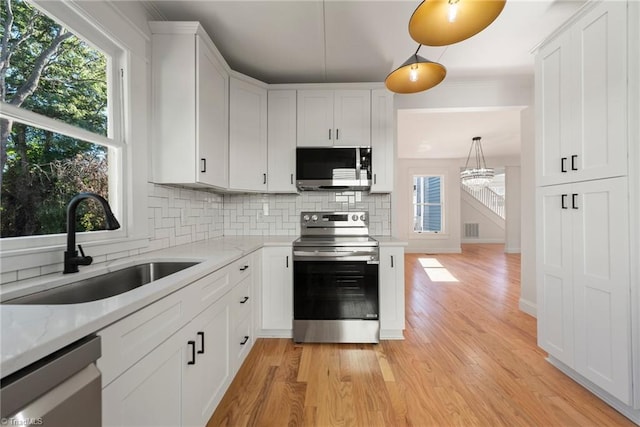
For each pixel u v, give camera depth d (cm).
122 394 79
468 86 299
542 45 191
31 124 116
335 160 259
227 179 234
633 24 137
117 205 160
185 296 115
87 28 141
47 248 117
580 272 164
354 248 233
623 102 140
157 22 180
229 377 166
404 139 527
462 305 328
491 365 200
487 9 109
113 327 76
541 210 194
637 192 137
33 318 67
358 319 233
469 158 706
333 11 188
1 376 46
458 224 719
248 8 185
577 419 147
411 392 170
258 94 259
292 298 242
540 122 194
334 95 265
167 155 184
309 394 169
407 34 212
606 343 149
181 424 112
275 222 295
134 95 167
